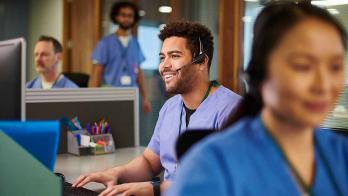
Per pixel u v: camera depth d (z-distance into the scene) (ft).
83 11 17.13
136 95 7.93
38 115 7.06
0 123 3.10
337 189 1.90
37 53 9.27
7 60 4.46
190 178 1.72
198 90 5.27
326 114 1.79
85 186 4.98
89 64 16.74
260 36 1.85
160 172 5.94
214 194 1.71
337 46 1.78
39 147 3.07
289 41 1.76
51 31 18.43
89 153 7.06
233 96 5.14
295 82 1.72
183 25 5.21
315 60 1.74
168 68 5.21
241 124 1.94
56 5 18.04
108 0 16.42
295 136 1.87
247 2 12.07
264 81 1.84
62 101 7.24
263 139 1.86
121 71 13.57
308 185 1.85
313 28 1.77
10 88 4.43
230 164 1.77
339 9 9.08
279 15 1.84
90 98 7.47
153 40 15.35
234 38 12.55
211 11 13.28
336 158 1.98
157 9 15.17
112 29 16.19
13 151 2.98
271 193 1.76
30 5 19.52
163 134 5.51
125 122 7.81
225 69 12.75
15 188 3.01
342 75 1.82
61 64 17.66
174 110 5.55
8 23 20.10
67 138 7.20
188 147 2.63
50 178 2.92
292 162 1.85
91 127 7.25
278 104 1.78
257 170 1.78
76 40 17.46
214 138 1.87
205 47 5.25
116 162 6.43
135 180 5.63
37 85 9.44
